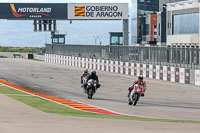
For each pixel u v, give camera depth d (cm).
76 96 7281
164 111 5647
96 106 5959
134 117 4841
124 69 13038
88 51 16050
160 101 6881
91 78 7062
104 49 14675
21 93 7181
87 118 4328
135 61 12569
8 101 5700
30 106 5294
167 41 19425
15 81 9681
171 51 10800
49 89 8300
